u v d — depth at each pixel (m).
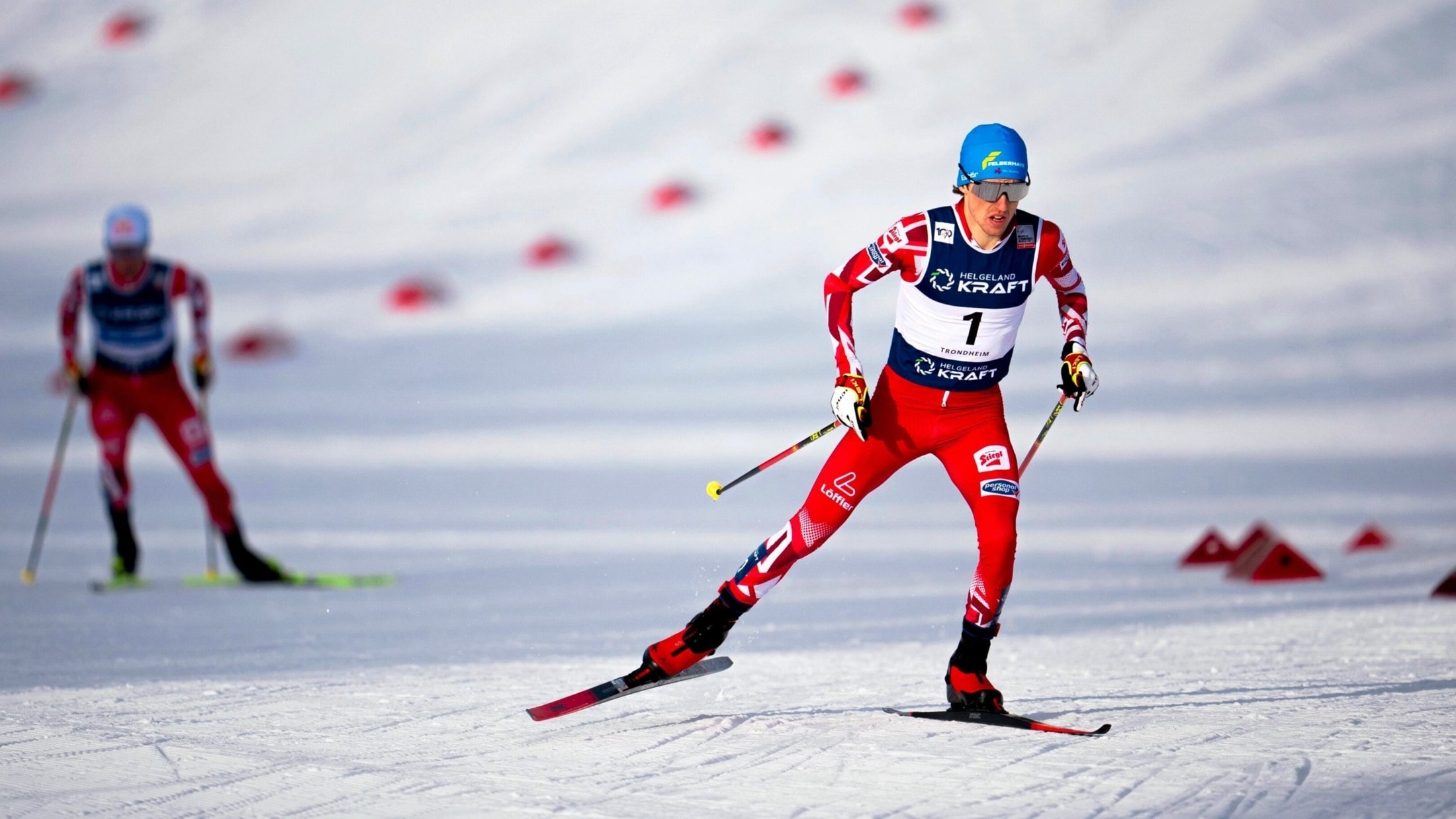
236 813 11.18
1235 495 47.28
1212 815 10.91
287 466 55.59
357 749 13.49
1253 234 97.00
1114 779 12.07
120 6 152.88
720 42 136.00
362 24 146.62
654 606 25.34
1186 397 70.31
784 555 15.21
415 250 106.75
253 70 140.62
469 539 37.28
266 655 19.80
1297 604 25.17
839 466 15.40
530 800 11.52
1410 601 25.17
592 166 119.62
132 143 129.88
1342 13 129.50
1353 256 93.44
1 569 32.97
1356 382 72.62
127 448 30.84
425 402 73.12
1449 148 106.81
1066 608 25.16
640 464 55.16
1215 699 16.02
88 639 21.55
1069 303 16.16
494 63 138.38
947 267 14.86
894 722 14.83
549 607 25.42
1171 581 29.41
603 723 14.81
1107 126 116.06
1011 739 13.86
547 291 97.56
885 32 134.75
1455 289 87.88
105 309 30.17
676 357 82.25
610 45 138.88
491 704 15.82
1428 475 51.91
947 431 15.36
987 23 134.00
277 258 106.25
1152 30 130.00
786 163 115.81
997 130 14.60
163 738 13.89
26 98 138.12
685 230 106.19
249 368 83.31
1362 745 13.34
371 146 127.06
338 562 33.28
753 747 13.60
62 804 11.46
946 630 22.44
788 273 96.69
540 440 61.69
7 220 114.31
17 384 76.69
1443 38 124.38
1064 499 46.53
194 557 35.44
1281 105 116.75
